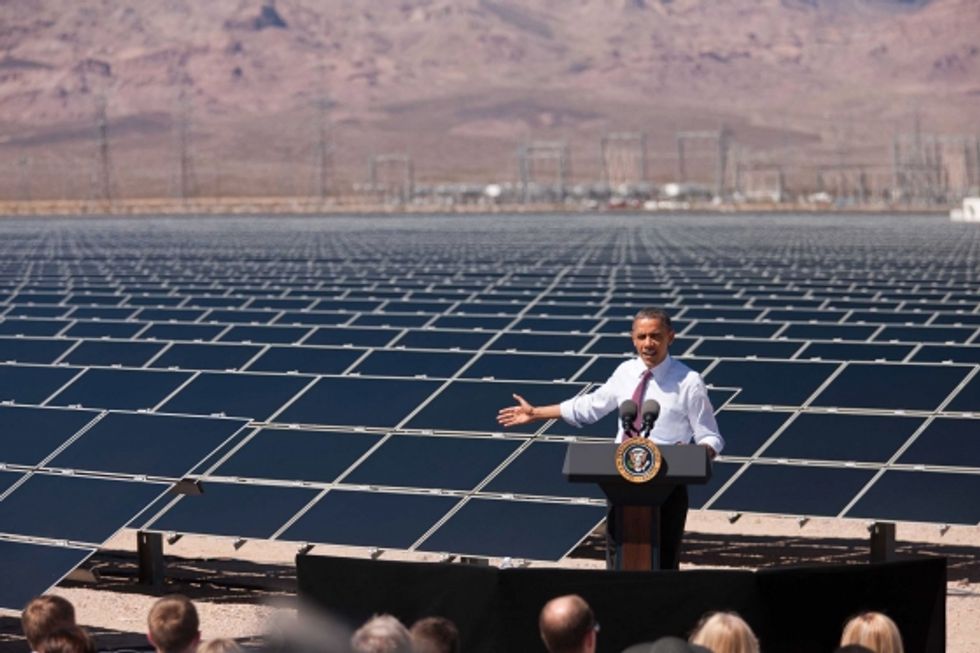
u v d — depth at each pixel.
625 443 26.52
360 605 27.73
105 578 44.72
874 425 41.38
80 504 36.25
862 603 26.95
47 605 23.77
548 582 26.98
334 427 43.09
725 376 47.59
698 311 82.06
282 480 39.38
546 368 52.34
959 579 43.44
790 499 38.62
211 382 47.47
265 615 37.47
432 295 100.69
